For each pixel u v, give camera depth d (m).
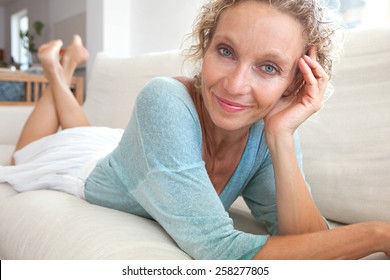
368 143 0.99
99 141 1.33
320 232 0.69
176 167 0.72
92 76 2.13
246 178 0.92
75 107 1.63
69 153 1.23
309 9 0.71
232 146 0.87
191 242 0.71
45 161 1.25
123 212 0.91
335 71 1.06
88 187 1.01
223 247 0.69
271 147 0.80
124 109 1.83
